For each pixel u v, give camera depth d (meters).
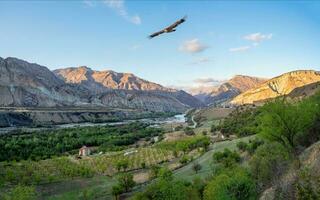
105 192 102.12
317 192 30.66
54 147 189.88
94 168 139.12
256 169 62.06
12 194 88.69
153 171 108.75
